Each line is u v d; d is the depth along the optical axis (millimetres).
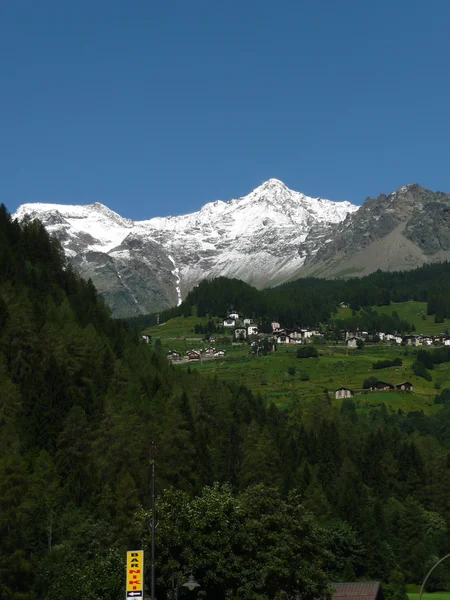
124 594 90625
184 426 166750
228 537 90812
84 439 145750
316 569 96250
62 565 108188
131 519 123375
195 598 90125
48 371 159125
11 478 114500
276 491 100062
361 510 171000
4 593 104625
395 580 150750
